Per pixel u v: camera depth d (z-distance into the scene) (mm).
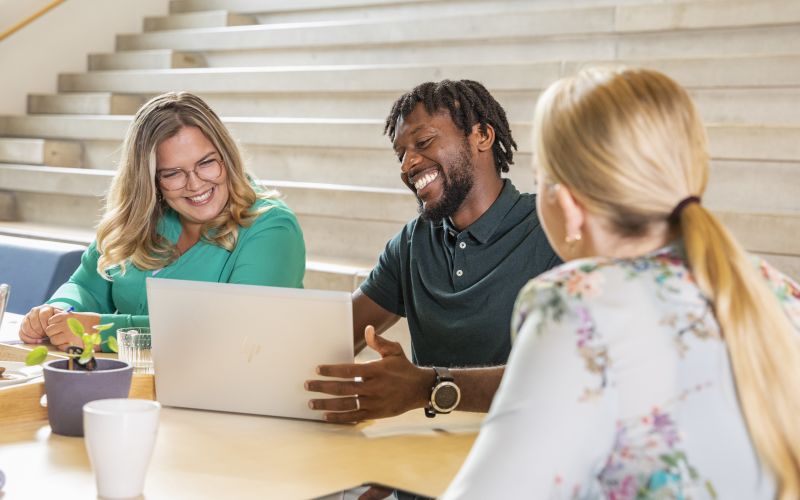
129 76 5395
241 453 1470
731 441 955
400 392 1638
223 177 2305
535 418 920
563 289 978
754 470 958
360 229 4098
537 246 2025
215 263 2322
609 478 953
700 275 973
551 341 949
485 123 2041
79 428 1508
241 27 5305
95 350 2148
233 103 5020
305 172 4480
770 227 3268
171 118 2268
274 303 1638
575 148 1013
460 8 4910
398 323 3465
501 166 2102
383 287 2279
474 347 2057
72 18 5730
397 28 4766
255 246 2314
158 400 1749
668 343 958
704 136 1038
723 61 3783
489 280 2025
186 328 1694
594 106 1008
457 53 4660
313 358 1644
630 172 996
